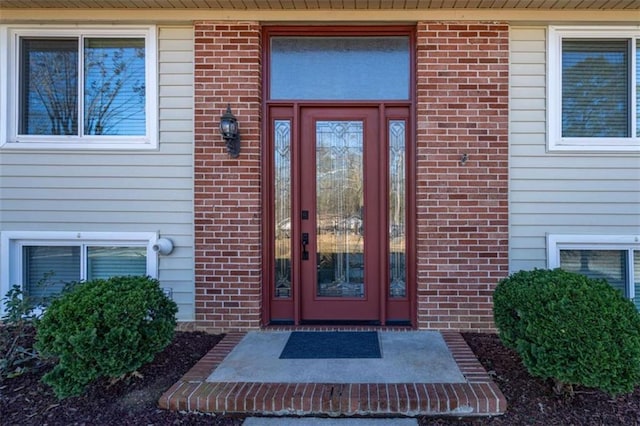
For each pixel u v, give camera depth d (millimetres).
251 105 4277
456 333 4141
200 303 4305
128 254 4543
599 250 4371
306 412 2885
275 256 4523
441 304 4227
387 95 4418
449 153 4203
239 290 4297
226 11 4227
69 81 4480
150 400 3020
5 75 4402
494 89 4199
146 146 4391
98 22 4324
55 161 4422
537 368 2844
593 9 4133
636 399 2984
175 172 4410
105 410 2916
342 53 4441
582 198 4305
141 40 4465
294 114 4406
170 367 3473
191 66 4367
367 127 4453
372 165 4461
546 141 4293
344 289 4520
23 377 3334
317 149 4496
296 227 4414
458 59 4199
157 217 4434
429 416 2863
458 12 4164
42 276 4547
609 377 2668
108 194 4430
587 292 2922
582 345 2719
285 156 4488
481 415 2836
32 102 4500
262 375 3215
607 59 4352
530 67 4293
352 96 4422
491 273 4211
